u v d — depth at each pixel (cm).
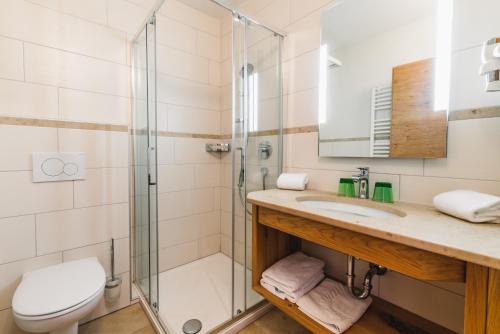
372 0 113
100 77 144
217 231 219
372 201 108
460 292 92
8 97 116
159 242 185
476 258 51
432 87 95
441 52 92
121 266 153
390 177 110
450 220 76
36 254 125
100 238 145
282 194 126
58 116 130
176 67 187
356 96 120
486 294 53
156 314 137
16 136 118
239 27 144
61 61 131
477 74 85
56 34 129
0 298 116
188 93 194
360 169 113
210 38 206
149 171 141
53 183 129
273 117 159
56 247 131
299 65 146
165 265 189
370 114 115
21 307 89
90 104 141
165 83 181
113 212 150
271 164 161
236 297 145
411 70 101
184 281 176
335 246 83
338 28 125
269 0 164
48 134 127
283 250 138
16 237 119
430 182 98
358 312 103
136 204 162
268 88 158
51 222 129
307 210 90
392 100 107
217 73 212
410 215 83
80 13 137
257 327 132
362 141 118
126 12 153
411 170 103
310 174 143
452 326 94
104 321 140
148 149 141
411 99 101
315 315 102
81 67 137
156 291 143
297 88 148
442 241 57
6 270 117
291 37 150
